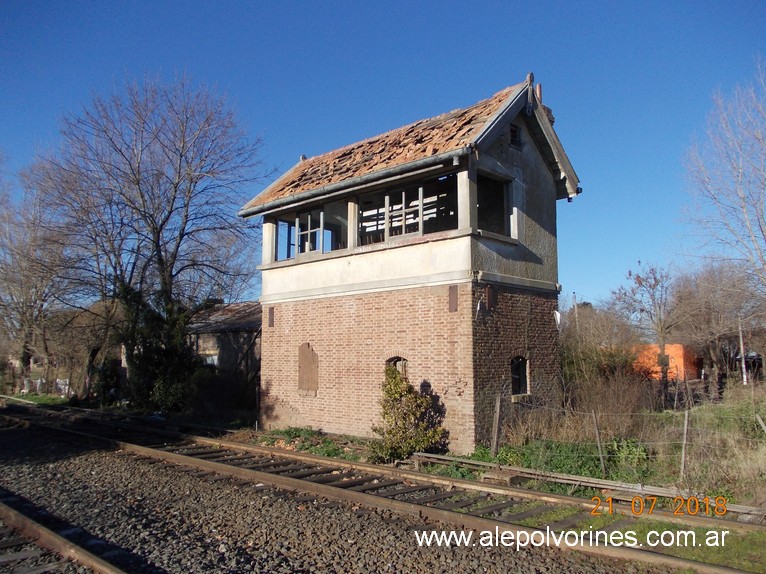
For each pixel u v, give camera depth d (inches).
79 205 983.0
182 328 906.1
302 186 666.8
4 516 317.4
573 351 777.6
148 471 453.1
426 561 249.4
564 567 239.6
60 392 1331.2
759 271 674.2
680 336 1146.0
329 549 264.8
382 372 569.9
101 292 983.6
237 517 321.1
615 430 473.1
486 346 516.7
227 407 886.4
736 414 484.1
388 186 587.2
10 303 1343.5
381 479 415.2
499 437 490.6
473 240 519.2
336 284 625.0
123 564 252.1
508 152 579.5
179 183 977.5
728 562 241.6
